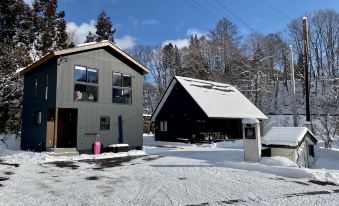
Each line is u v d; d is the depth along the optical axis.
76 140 16.16
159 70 66.75
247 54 53.69
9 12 28.89
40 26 32.41
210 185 8.62
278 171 10.51
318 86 49.16
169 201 6.89
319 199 7.09
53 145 16.02
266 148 12.98
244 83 47.16
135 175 10.23
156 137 30.86
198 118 27.02
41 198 7.13
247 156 12.58
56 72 15.81
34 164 12.74
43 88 17.33
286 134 12.91
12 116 25.38
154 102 63.00
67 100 15.99
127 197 7.26
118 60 18.73
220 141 27.25
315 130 20.72
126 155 16.39
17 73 24.45
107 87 17.92
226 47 53.75
